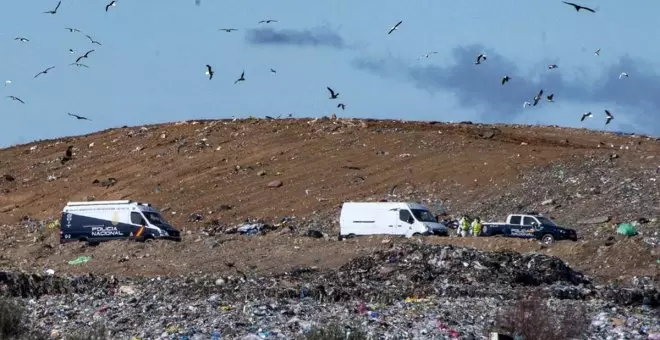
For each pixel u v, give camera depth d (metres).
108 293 136.25
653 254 166.00
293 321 107.06
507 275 144.12
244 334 101.06
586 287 143.00
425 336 101.19
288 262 174.25
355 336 92.88
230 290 134.25
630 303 134.38
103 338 98.44
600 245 172.25
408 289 136.75
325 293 130.50
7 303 102.12
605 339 103.06
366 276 147.25
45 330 103.81
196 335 100.69
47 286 137.62
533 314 102.75
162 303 123.19
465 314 114.12
